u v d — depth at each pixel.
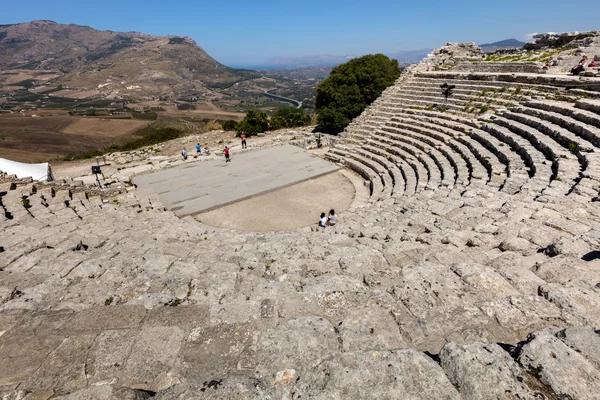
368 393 3.26
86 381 4.09
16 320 5.47
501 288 5.51
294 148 32.84
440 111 26.83
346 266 7.52
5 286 7.25
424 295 5.48
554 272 5.77
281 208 20.52
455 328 4.64
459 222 9.41
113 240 11.91
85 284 7.30
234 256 9.37
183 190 22.83
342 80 37.84
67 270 8.36
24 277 7.65
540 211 8.97
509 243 7.45
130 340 4.71
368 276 6.55
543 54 30.95
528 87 22.84
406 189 18.17
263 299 5.84
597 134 13.77
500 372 3.35
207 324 5.19
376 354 3.72
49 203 18.44
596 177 10.84
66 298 6.59
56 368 4.30
